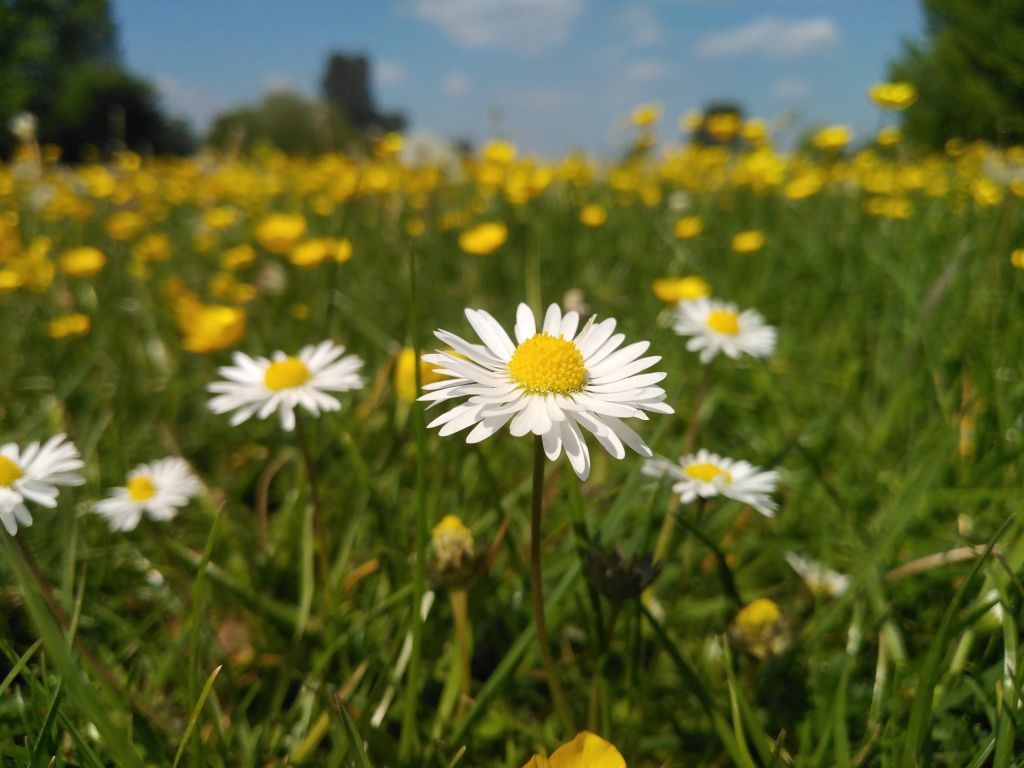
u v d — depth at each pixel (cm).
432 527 13
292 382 12
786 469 16
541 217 34
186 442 18
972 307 18
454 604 10
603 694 9
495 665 11
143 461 18
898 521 11
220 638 12
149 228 41
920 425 17
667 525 12
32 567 9
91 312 24
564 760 6
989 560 10
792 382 20
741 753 8
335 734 9
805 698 10
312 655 12
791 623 10
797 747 10
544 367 7
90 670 9
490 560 10
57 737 8
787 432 17
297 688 11
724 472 11
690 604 12
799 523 15
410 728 9
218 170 59
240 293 25
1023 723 8
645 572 9
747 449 17
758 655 10
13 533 8
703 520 13
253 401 12
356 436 16
